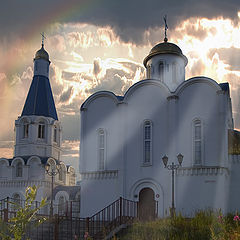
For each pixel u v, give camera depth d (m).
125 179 25.70
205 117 24.55
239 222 14.95
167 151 25.09
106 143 26.80
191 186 23.89
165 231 15.40
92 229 20.44
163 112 25.80
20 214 9.27
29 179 45.56
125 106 26.67
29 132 46.81
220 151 23.67
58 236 17.83
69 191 43.94
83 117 27.92
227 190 24.27
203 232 14.22
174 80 29.98
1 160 47.34
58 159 49.25
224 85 25.08
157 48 30.42
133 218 20.86
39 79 49.16
